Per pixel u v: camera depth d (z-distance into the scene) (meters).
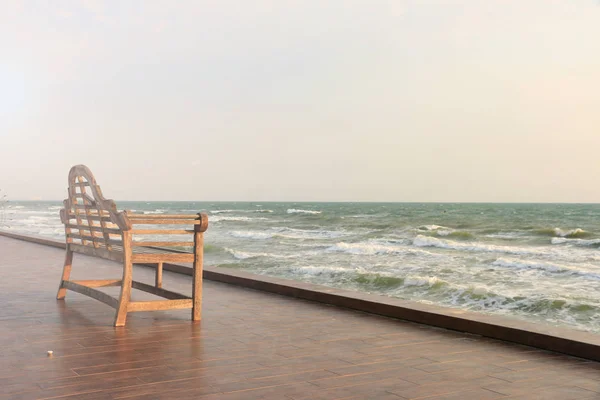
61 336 3.74
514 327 3.76
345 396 2.58
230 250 19.75
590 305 9.55
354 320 4.47
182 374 2.89
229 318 4.48
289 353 3.38
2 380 2.75
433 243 24.36
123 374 2.88
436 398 2.58
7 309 4.71
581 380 2.90
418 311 4.39
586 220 45.16
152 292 4.84
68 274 5.27
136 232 4.15
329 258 17.95
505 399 2.58
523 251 20.83
